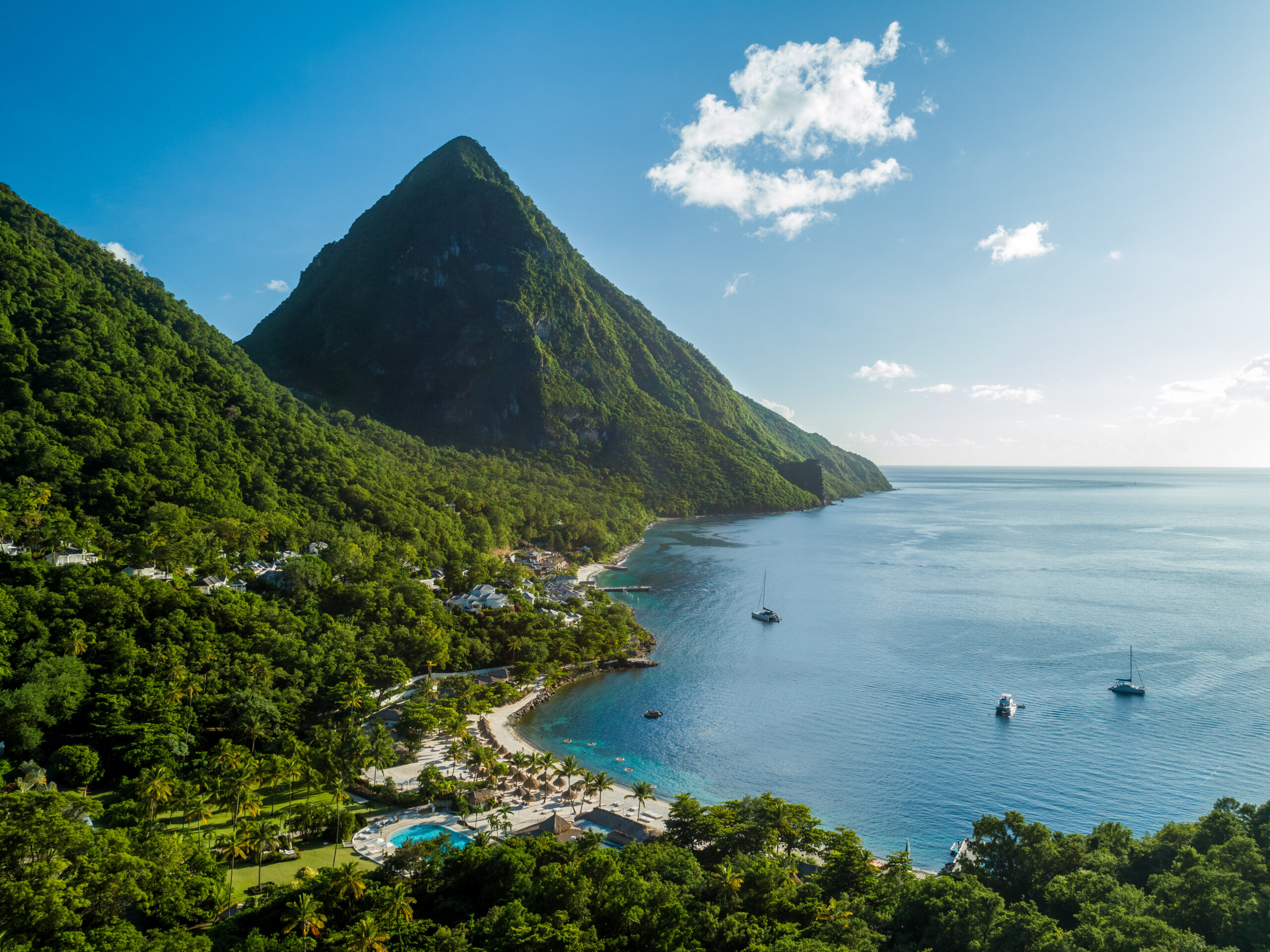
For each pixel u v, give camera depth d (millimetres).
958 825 107875
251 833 83000
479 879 77500
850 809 112375
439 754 123312
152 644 120938
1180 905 64938
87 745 100062
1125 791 117625
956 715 148625
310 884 72438
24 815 72688
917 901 70062
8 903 61406
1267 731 140000
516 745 132250
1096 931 58875
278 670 126250
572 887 72125
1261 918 60469
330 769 104812
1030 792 117938
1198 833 80750
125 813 84062
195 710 111875
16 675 102062
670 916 68000
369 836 94438
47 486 148875
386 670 138250
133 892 66875
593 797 111062
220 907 72625
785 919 72062
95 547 143125
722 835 89812
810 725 144500
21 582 122125
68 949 58469
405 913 69438
